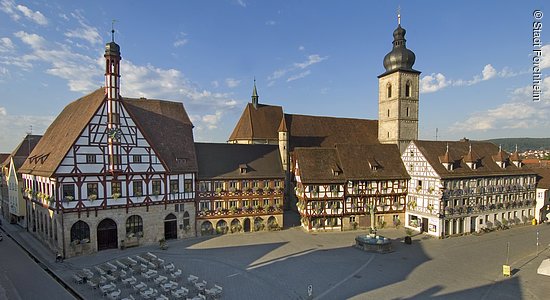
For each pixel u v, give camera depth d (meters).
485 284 30.91
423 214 50.62
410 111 66.81
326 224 51.06
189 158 47.69
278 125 68.44
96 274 32.28
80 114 44.09
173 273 31.64
